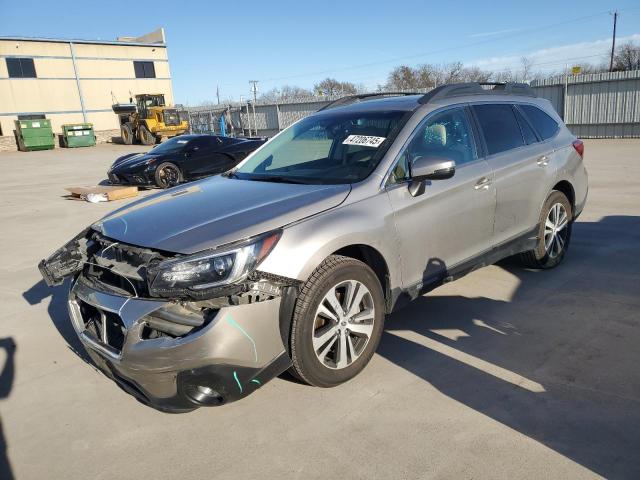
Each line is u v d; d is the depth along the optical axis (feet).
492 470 7.93
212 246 8.93
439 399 9.89
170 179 40.63
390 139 11.96
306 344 9.64
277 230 9.41
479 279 16.16
